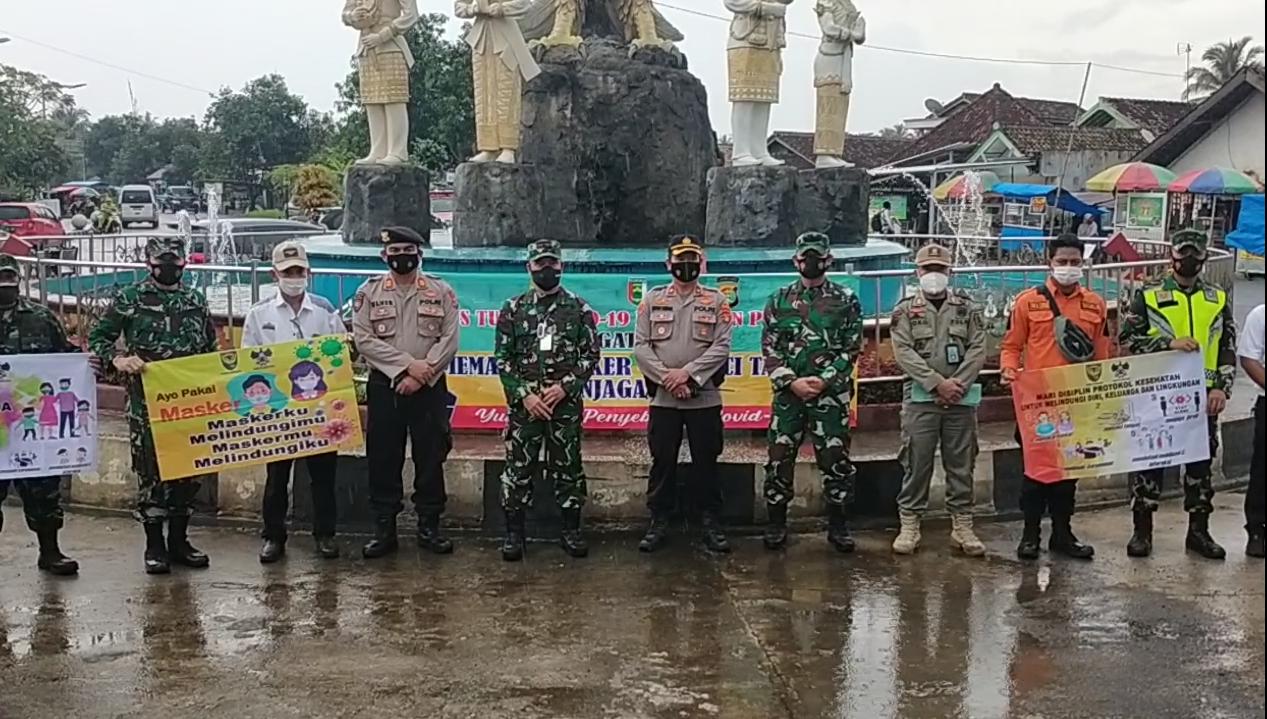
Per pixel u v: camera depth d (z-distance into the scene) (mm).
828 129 13297
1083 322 6801
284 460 6727
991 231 33750
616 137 12828
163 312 6648
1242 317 17875
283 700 4824
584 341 6883
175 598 6133
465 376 8359
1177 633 5629
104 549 7031
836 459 6875
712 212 12570
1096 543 7160
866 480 7551
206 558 6703
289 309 6906
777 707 4793
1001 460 7773
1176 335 6801
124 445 7840
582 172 12828
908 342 6801
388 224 12359
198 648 5410
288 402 6695
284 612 5918
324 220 28625
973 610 5961
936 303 6863
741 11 12320
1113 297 10562
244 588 6309
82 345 9461
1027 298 6887
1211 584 6367
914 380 6789
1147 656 5336
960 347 6781
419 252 6781
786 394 6906
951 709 4773
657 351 6887
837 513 6996
